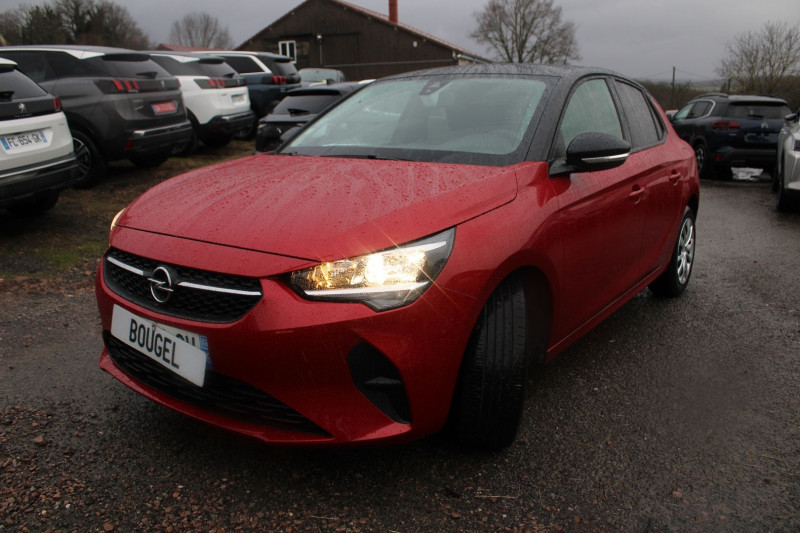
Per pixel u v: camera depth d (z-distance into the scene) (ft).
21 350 10.76
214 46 255.70
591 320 9.80
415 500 6.90
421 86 10.58
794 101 82.48
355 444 6.44
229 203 7.43
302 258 6.31
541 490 7.11
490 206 7.32
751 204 27.89
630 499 6.98
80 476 7.22
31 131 16.79
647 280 12.01
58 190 18.15
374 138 9.67
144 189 25.48
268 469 7.44
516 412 7.33
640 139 11.68
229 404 6.80
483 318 7.13
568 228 8.30
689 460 7.74
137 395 9.23
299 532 6.38
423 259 6.46
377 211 6.75
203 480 7.20
